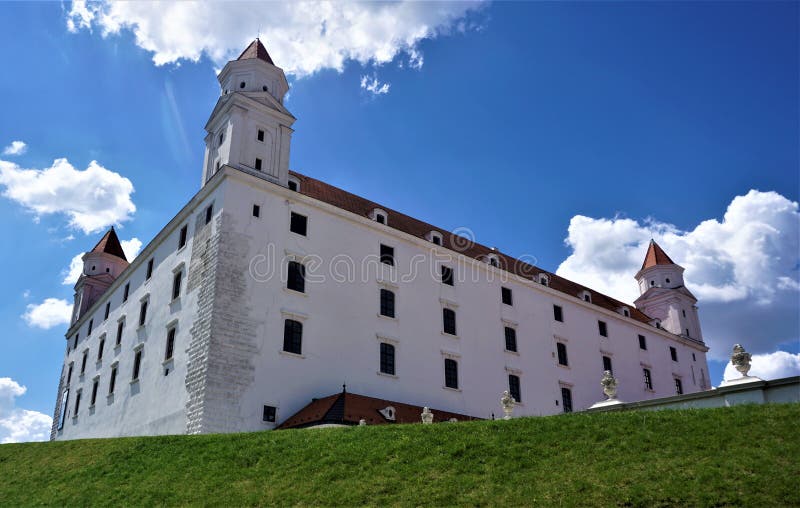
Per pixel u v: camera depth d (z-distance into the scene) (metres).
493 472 18.47
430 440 21.48
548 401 52.88
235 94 42.78
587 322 60.62
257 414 35.97
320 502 18.38
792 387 20.81
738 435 17.83
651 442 18.52
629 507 15.46
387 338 43.50
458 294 50.03
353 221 45.25
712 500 14.98
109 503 21.56
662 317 73.19
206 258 39.22
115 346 49.12
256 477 21.11
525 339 53.62
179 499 20.53
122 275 52.25
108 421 45.81
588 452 18.72
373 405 38.25
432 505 17.16
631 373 62.44
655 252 77.38
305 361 38.97
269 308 38.66
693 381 69.81
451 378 46.75
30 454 30.16
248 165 41.78
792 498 14.45
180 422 36.09
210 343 35.78
